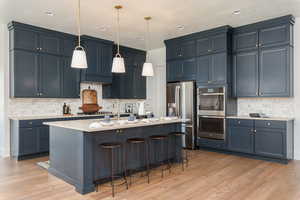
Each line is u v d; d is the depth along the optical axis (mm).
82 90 5656
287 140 3939
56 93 4863
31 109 4789
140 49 6738
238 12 3896
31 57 4473
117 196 2660
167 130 4027
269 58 4301
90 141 2855
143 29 4816
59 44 4914
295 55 4242
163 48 6531
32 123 4328
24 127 4227
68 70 5078
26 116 4605
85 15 3924
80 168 2811
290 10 3834
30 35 4461
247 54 4605
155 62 6758
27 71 4418
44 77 4668
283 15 4070
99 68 5477
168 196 2654
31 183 3061
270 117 4363
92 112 5723
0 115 4570
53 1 3348
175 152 4145
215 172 3531
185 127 5262
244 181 3129
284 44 4121
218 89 4785
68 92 5082
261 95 4402
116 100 6445
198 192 2768
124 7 3598
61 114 5191
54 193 2744
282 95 4148
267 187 2908
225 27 4621
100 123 3012
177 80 5582
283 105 4426
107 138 3129
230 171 3580
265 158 4219
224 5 3584
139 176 3375
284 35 4125
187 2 3443
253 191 2785
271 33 4281
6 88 4441
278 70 4191
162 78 6594
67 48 5059
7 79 4449
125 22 4328
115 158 3229
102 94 6137
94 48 5383
